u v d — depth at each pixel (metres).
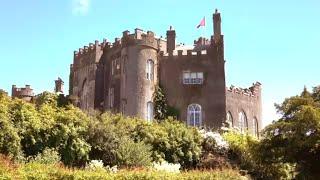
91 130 23.06
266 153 23.52
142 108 44.72
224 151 30.00
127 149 22.89
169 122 31.05
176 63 47.09
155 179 16.77
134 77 45.22
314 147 21.83
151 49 46.75
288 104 23.55
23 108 20.94
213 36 47.28
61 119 22.20
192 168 27.33
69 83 55.00
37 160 19.45
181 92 46.34
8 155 18.66
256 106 53.84
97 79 49.06
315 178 22.53
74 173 15.44
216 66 46.47
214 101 45.72
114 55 48.31
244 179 21.11
